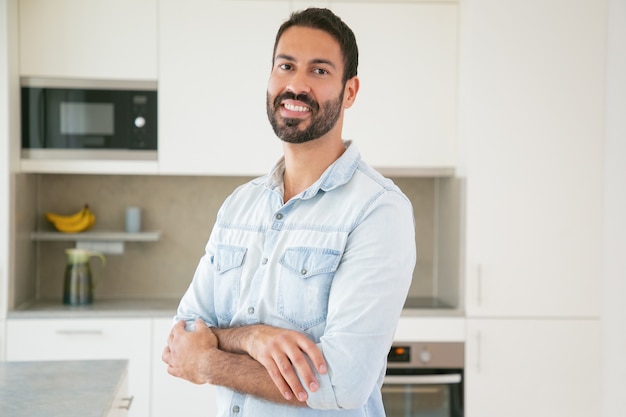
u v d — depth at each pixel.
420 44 3.76
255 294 1.64
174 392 3.56
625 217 3.64
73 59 3.66
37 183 4.05
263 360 1.52
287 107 1.62
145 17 3.68
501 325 3.61
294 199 1.65
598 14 3.62
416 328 3.58
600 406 3.64
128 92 3.69
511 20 3.59
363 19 3.74
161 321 3.57
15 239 3.61
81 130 3.68
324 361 1.49
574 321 3.63
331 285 1.57
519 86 3.60
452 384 3.61
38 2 3.63
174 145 3.72
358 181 1.63
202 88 3.71
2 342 3.50
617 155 3.62
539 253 3.62
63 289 3.93
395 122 3.77
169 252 4.16
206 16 3.70
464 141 3.66
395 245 1.56
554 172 3.62
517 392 3.62
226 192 4.18
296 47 1.62
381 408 1.69
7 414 1.72
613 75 3.63
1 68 3.48
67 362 2.29
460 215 3.66
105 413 1.77
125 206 4.13
